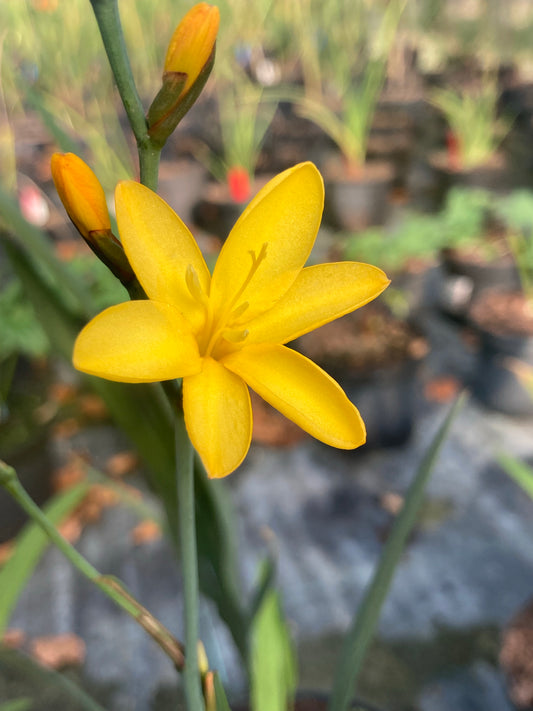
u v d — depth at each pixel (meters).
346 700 0.14
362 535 0.40
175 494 0.15
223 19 0.82
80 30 0.77
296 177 0.10
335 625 0.34
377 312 0.52
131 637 0.34
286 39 0.99
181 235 0.10
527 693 0.24
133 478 0.44
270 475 0.46
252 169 0.78
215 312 0.10
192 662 0.11
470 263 0.62
